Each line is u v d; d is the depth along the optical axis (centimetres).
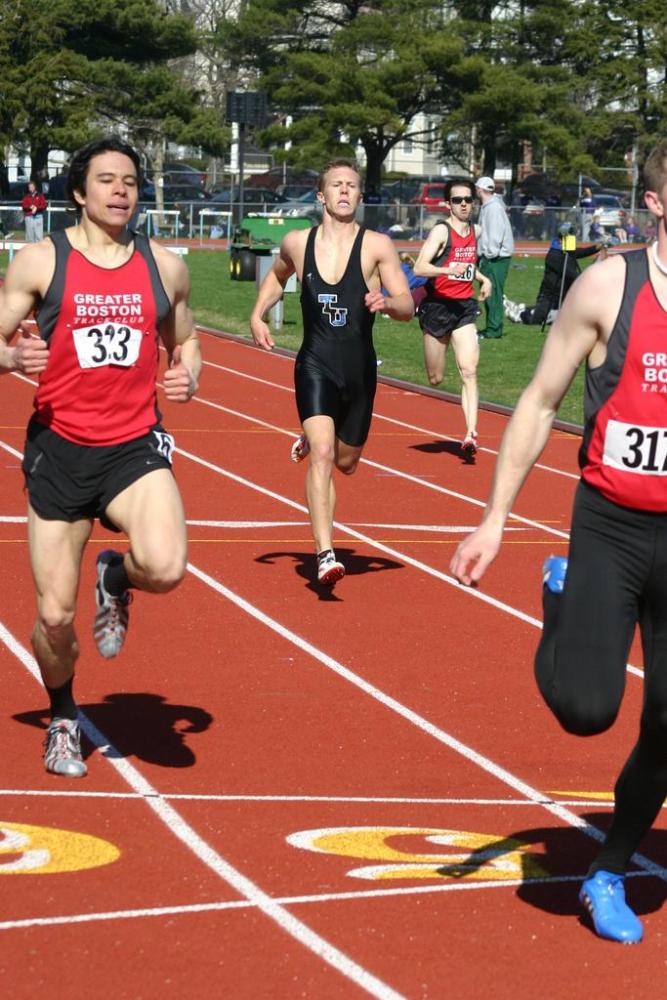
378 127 5941
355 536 1050
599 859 439
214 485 1230
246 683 697
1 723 624
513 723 651
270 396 1794
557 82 6250
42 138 5647
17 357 504
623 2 6462
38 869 469
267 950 414
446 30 6031
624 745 628
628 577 422
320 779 570
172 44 6006
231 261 3512
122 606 550
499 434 1544
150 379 537
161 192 5653
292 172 6438
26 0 5572
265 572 929
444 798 554
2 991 386
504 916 443
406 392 1861
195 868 473
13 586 866
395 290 861
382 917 439
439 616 838
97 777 563
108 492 530
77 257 524
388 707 668
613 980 404
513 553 1017
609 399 419
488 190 2378
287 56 5972
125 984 392
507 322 2636
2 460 1308
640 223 4953
